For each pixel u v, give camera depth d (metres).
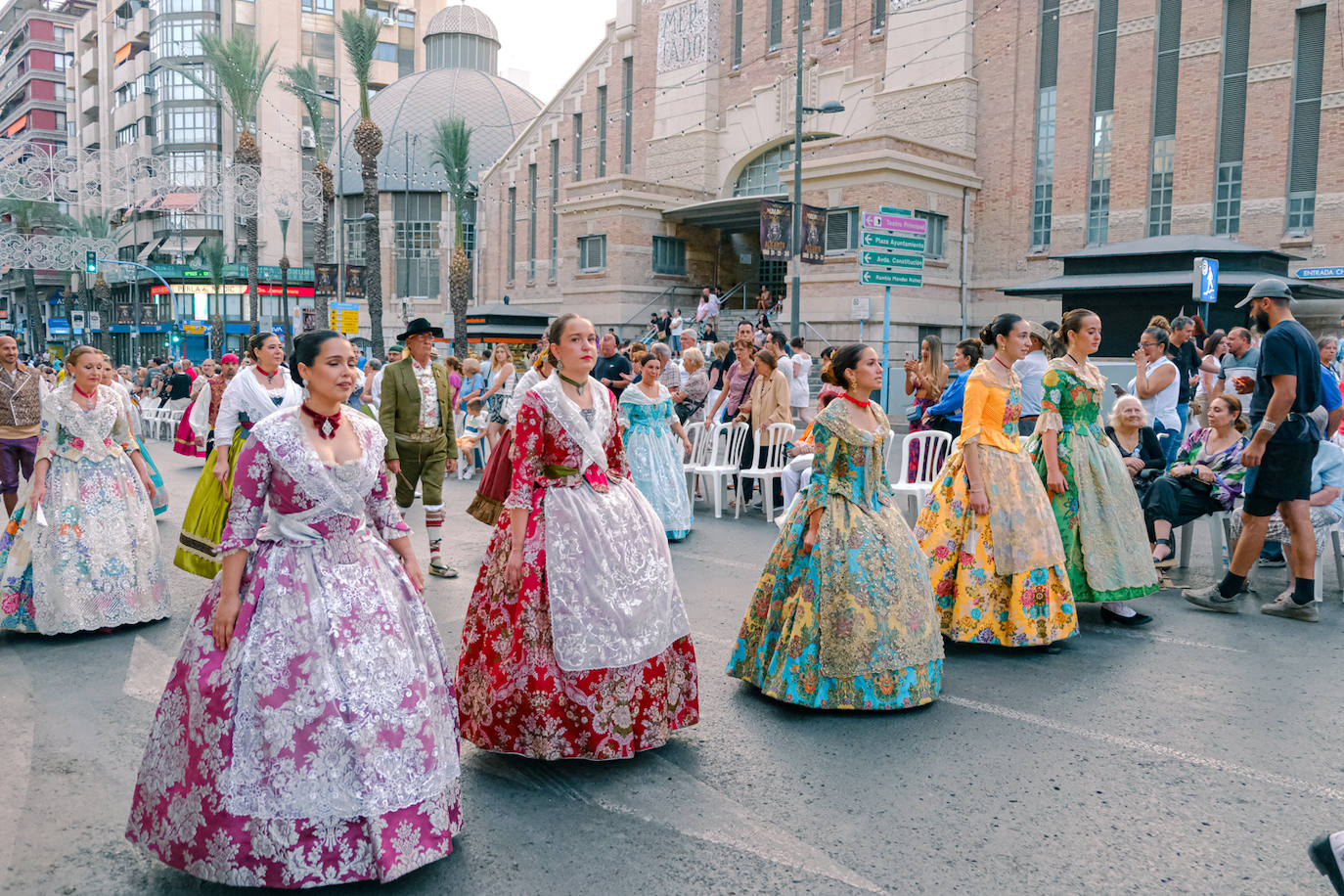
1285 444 5.86
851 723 4.41
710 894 3.00
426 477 7.43
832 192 25.72
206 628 3.08
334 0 69.56
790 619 4.59
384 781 2.98
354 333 24.98
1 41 92.44
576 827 3.44
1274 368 5.79
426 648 3.28
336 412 3.27
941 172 25.45
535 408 3.85
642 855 3.24
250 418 6.33
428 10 79.56
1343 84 20.42
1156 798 3.64
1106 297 19.30
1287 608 6.07
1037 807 3.57
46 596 5.81
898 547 4.59
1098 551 5.71
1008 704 4.63
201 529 6.34
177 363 24.42
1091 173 24.39
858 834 3.38
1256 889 3.02
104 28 72.75
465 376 16.33
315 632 3.02
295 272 60.53
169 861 3.01
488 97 58.72
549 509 3.85
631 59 36.66
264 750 2.91
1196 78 22.45
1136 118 23.38
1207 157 22.33
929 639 4.60
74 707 4.73
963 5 26.25
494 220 44.62
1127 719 4.43
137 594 6.09
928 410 8.86
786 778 3.83
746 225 33.50
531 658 3.82
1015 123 25.83
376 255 33.66
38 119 83.88
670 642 4.03
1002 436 5.39
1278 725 4.34
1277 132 21.33
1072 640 5.67
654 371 8.79
